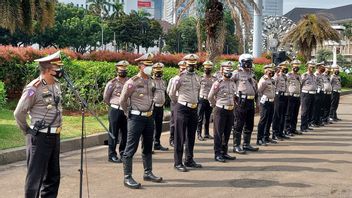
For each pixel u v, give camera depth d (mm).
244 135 10555
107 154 9859
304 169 8734
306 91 13867
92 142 10727
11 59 15383
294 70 13062
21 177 7824
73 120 12711
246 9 16922
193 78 8648
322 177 8141
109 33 75062
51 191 5926
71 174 8117
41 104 5613
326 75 15695
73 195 6910
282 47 31750
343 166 9039
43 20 24531
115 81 9289
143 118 7473
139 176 8039
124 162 7438
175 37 78000
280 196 6973
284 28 32656
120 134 9164
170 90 8602
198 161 9367
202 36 17016
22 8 23609
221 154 9414
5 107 14180
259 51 25875
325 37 31031
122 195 6926
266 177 8094
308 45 31125
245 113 10258
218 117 9312
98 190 7188
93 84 14242
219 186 7473
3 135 9977
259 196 6953
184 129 8531
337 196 7023
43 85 5645
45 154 5629
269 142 11711
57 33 68500
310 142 11883
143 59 7461
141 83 7465
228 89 9336
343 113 19359
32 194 5590
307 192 7207
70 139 10242
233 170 8594
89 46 74062
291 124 13078
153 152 10336
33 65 15500
